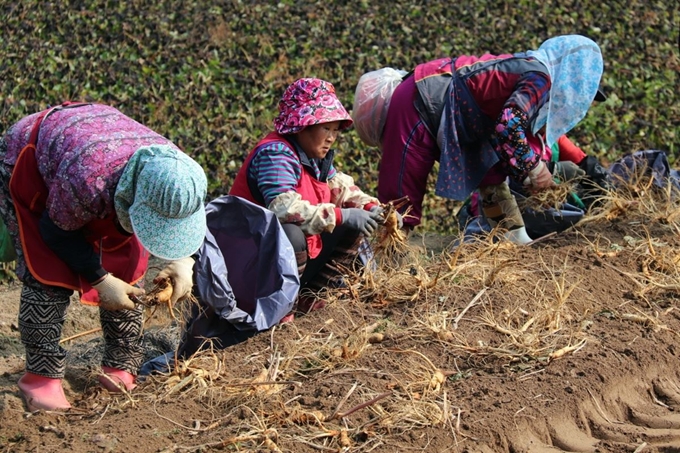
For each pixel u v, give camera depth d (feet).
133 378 13.79
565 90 16.83
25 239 12.21
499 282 15.81
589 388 12.51
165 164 11.10
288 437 11.18
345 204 16.38
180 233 11.43
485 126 17.16
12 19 36.73
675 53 36.96
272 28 37.45
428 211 25.29
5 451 11.25
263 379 12.76
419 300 15.46
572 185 19.43
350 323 14.75
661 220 19.17
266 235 14.69
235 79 33.06
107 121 12.07
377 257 16.71
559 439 11.71
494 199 18.43
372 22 38.58
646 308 15.35
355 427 11.41
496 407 11.89
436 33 37.73
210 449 10.93
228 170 26.96
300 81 15.19
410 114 17.07
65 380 15.02
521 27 38.37
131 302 12.51
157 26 37.19
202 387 12.59
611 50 36.50
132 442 11.12
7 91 31.50
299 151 15.37
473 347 13.50
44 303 12.59
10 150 12.37
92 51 34.86
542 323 14.30
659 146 29.60
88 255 12.08
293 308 15.62
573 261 17.03
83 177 11.33
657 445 11.71
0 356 17.07
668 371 13.66
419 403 11.70
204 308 14.61
